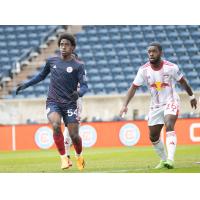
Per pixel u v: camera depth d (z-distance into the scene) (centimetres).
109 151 5241
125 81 7988
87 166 3675
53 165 3862
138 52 8475
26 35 8612
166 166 3219
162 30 8850
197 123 6062
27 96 7612
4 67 8081
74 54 3459
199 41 8719
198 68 8325
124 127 6069
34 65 8131
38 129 6056
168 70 3228
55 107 3133
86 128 6038
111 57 8362
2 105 6950
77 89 3388
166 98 3253
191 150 5059
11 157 4803
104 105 7000
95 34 8669
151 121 3284
